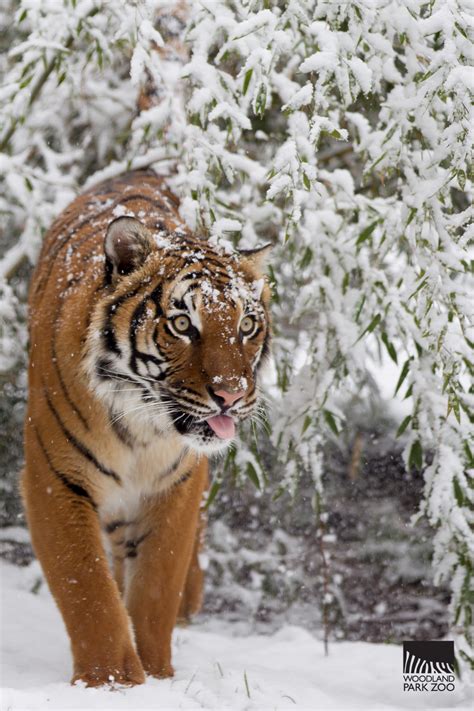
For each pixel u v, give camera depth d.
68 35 9.59
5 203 10.05
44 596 9.69
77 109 11.05
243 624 11.07
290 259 9.69
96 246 7.34
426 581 11.71
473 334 8.05
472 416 8.14
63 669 7.25
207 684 6.82
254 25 7.18
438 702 7.39
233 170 8.50
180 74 8.23
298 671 8.02
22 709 5.52
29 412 7.14
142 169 9.30
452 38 7.09
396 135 7.90
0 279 9.56
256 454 9.21
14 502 11.16
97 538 6.86
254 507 12.41
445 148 7.16
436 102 7.80
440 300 7.75
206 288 6.52
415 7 7.46
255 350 6.85
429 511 8.01
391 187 10.56
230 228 8.23
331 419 8.87
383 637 10.81
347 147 10.84
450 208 8.09
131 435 6.98
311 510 12.47
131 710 5.70
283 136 10.96
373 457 13.28
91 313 6.76
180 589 7.31
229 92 8.39
